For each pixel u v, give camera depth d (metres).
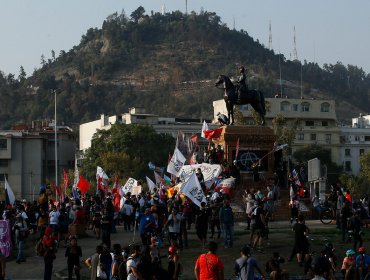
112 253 34.66
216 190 58.00
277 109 197.12
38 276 40.09
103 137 162.75
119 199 59.62
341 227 47.97
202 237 44.31
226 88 65.75
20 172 168.12
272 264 29.80
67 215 51.09
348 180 153.75
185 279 36.66
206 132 66.06
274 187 58.59
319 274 27.09
